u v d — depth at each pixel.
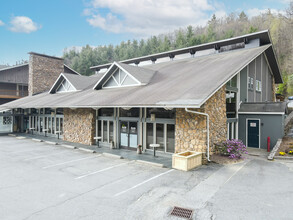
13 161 10.53
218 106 10.98
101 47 84.88
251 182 7.38
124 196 6.32
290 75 36.38
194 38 50.03
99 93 15.41
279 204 5.73
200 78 11.55
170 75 14.74
